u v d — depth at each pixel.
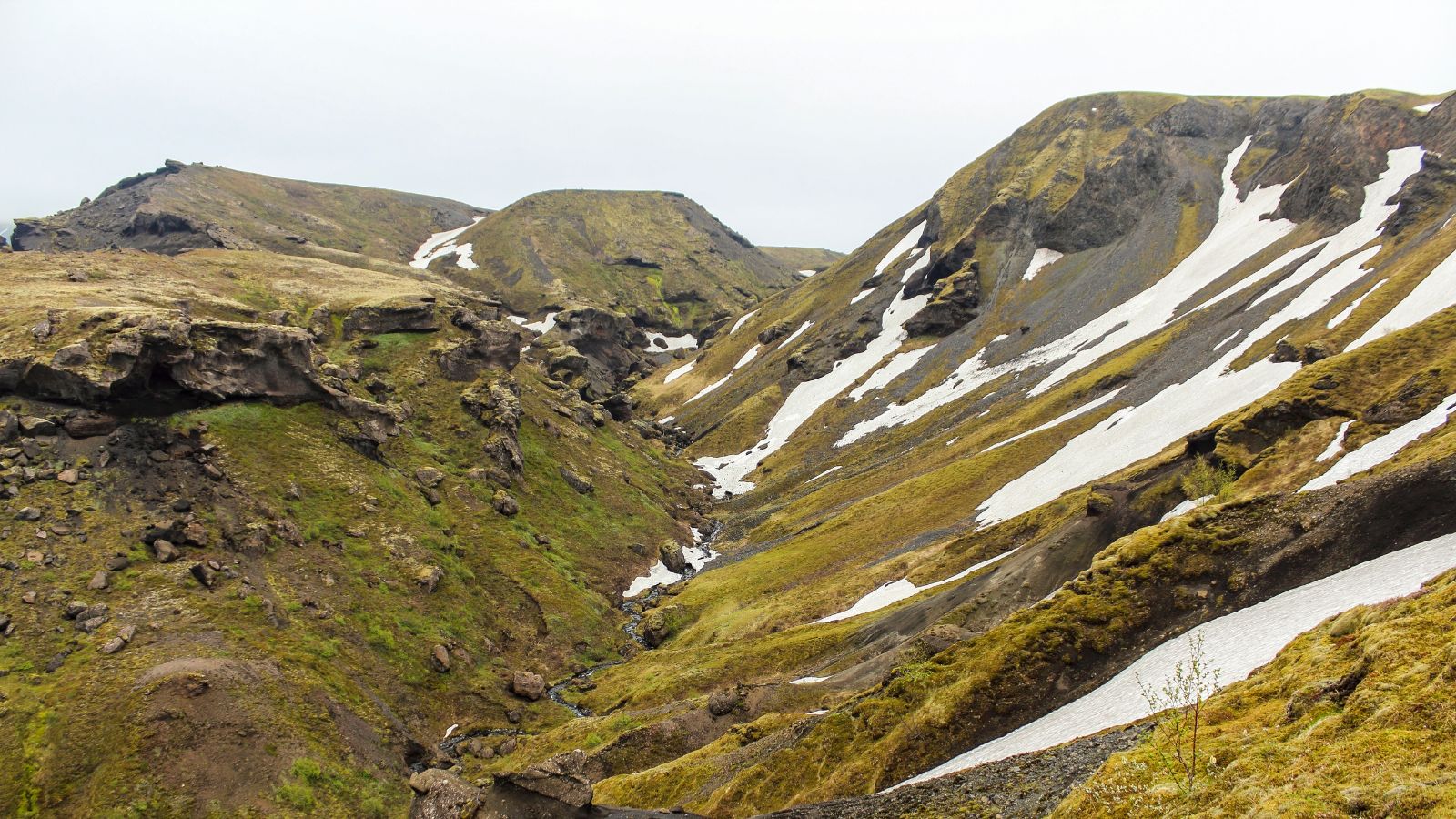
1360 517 39.97
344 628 71.62
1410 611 25.22
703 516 153.88
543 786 42.91
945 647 53.94
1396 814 15.09
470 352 136.12
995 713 40.78
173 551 66.19
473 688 76.25
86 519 65.19
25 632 54.72
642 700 74.50
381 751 60.81
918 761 40.34
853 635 74.12
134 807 45.72
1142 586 43.97
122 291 94.94
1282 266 135.75
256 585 68.75
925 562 88.69
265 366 92.94
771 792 45.22
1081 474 92.00
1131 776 23.83
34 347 73.31
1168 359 117.12
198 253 162.38
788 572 104.81
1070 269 195.88
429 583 83.69
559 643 89.81
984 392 159.38
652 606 107.31
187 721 51.22
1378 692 20.16
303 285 152.88
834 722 47.53
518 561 99.69
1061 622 43.78
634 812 44.69
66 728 49.16
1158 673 36.66
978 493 105.12
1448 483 38.16
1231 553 43.12
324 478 88.50
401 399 119.44
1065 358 154.00
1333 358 69.75
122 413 75.62
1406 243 106.75
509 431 123.25
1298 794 17.48
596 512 127.19
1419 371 60.00
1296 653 28.69
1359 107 161.50
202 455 78.12
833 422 185.25
